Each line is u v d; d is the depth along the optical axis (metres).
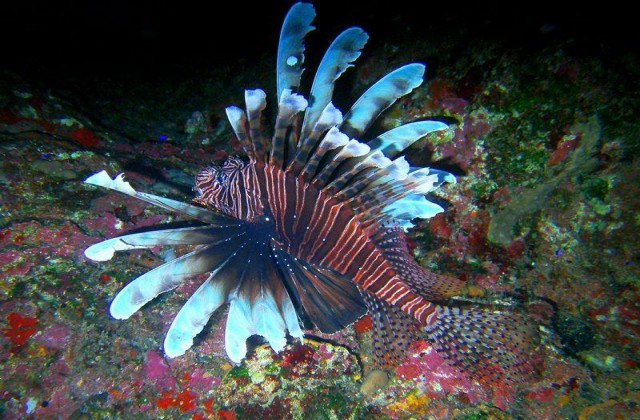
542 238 0.39
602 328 0.36
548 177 0.37
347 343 0.36
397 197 0.29
